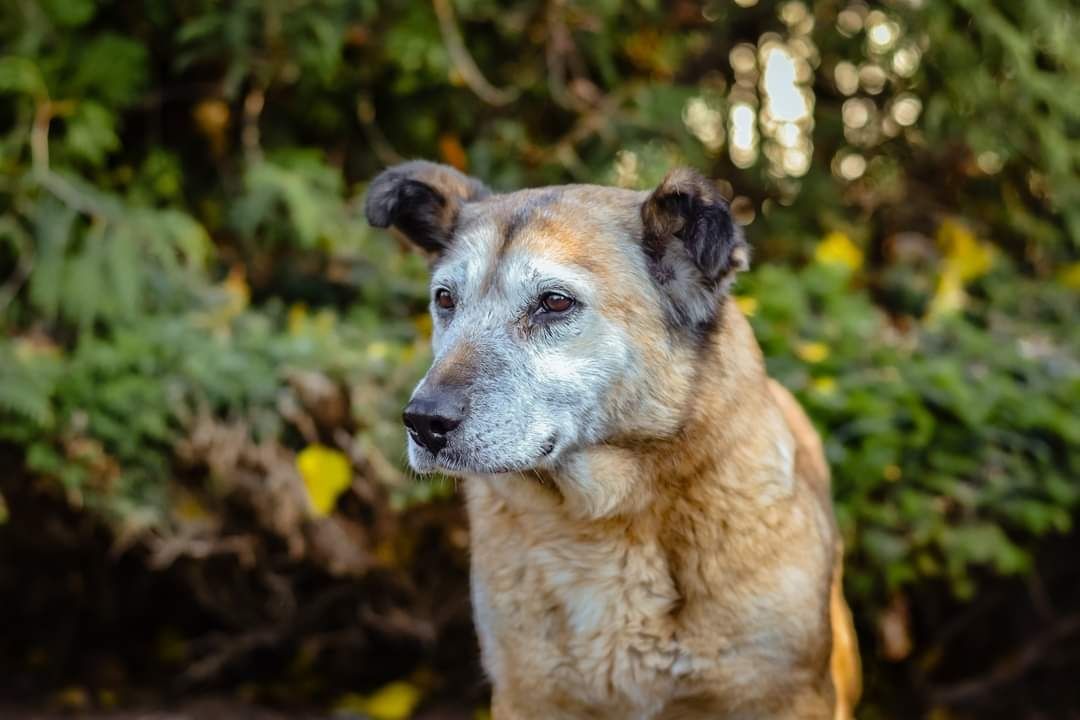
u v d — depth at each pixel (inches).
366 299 72.1
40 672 74.0
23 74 69.2
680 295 50.4
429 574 66.1
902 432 62.0
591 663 50.4
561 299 49.3
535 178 77.7
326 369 63.1
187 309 69.3
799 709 49.9
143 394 62.4
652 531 49.7
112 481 62.2
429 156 79.9
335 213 74.0
